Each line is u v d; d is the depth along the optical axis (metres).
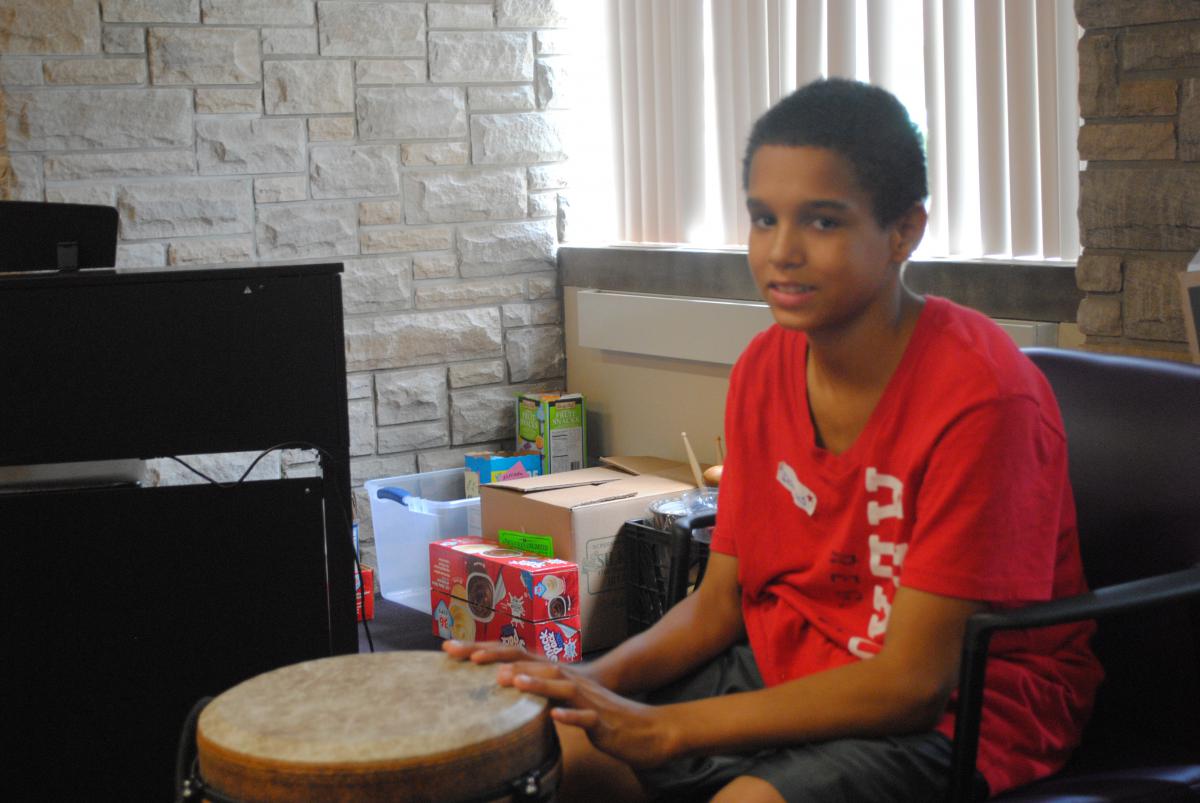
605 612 3.00
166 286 1.90
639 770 1.30
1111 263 2.19
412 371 3.60
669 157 3.44
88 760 2.00
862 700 1.21
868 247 1.23
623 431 3.62
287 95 3.35
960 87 2.65
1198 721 1.41
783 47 3.05
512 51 3.64
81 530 1.97
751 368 1.44
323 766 1.02
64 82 3.11
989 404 1.22
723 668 1.47
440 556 3.14
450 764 1.04
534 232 3.73
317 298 1.95
